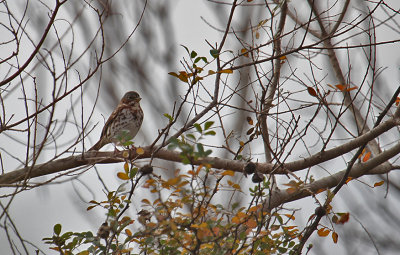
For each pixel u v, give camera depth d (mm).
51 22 10094
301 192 11008
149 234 8984
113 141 12617
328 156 12766
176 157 12516
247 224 9281
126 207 9414
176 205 8898
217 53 10664
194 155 8094
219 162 12125
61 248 9820
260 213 9617
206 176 8500
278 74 12562
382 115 12383
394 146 13586
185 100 10266
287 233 9945
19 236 9031
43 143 9914
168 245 9477
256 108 11336
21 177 11898
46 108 10125
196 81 10359
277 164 12164
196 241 9016
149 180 8586
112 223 9336
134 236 9133
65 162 12453
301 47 11109
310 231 10062
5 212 9094
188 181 8320
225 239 9211
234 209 9742
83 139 10625
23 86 10188
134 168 9211
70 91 10219
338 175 13578
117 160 12617
